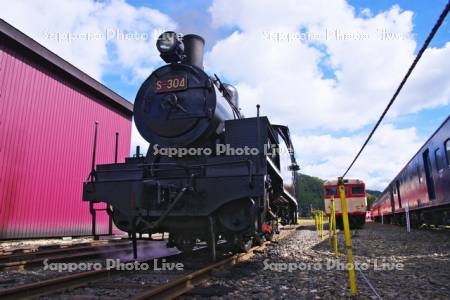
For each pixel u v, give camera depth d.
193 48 8.25
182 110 7.16
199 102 7.14
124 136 17.81
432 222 17.19
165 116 7.29
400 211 22.78
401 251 8.86
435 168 14.30
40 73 13.11
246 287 4.78
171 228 6.77
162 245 10.62
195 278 4.92
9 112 11.86
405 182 20.80
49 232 13.09
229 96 9.06
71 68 14.16
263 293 4.45
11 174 11.80
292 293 4.52
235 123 7.02
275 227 11.10
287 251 8.73
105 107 16.52
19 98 12.23
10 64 11.97
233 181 5.98
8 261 7.10
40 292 4.30
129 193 6.45
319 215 15.82
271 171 8.51
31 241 12.50
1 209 11.40
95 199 6.72
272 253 8.29
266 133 6.82
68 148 14.16
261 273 5.79
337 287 4.86
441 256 7.88
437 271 6.06
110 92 16.47
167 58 7.74
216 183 6.07
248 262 6.92
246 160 6.00
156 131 7.36
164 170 6.57
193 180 6.17
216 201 6.01
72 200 14.27
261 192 5.78
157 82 7.58
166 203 6.20
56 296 4.23
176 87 7.35
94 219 6.78
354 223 20.22
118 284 4.81
